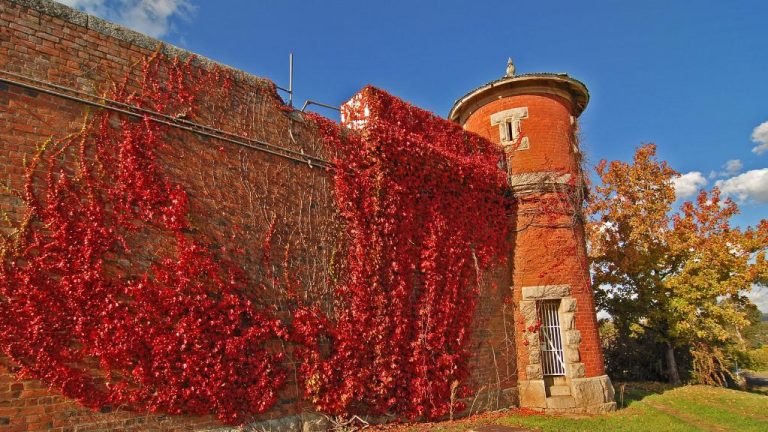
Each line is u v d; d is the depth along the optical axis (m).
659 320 20.02
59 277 6.51
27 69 6.75
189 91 8.44
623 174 21.84
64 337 6.41
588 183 15.12
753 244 19.14
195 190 8.12
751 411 13.61
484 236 13.05
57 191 6.70
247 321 8.27
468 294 12.13
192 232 7.92
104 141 7.28
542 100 14.81
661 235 20.53
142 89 7.87
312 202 9.73
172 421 7.16
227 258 8.25
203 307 7.72
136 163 7.52
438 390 10.79
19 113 6.59
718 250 19.20
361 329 9.71
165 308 7.35
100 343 6.67
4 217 6.23
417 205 11.45
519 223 13.91
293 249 9.20
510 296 13.42
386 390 9.77
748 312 21.28
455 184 12.55
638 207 21.06
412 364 10.44
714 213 20.03
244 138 8.98
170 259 7.59
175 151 8.02
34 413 6.06
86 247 6.78
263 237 8.83
